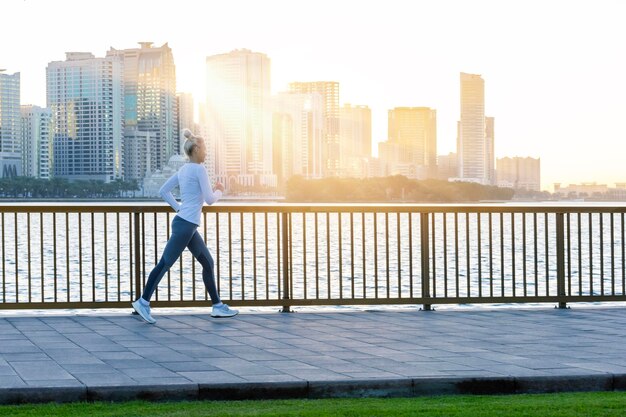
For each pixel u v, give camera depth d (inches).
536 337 335.9
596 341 323.9
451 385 244.8
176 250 389.4
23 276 1154.0
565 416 205.8
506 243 1921.8
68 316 406.6
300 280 1067.9
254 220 422.6
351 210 428.1
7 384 235.8
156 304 417.1
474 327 367.2
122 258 1483.8
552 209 441.4
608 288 906.1
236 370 259.9
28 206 405.4
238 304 421.4
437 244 1888.5
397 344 317.1
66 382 239.0
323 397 239.8
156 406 223.5
